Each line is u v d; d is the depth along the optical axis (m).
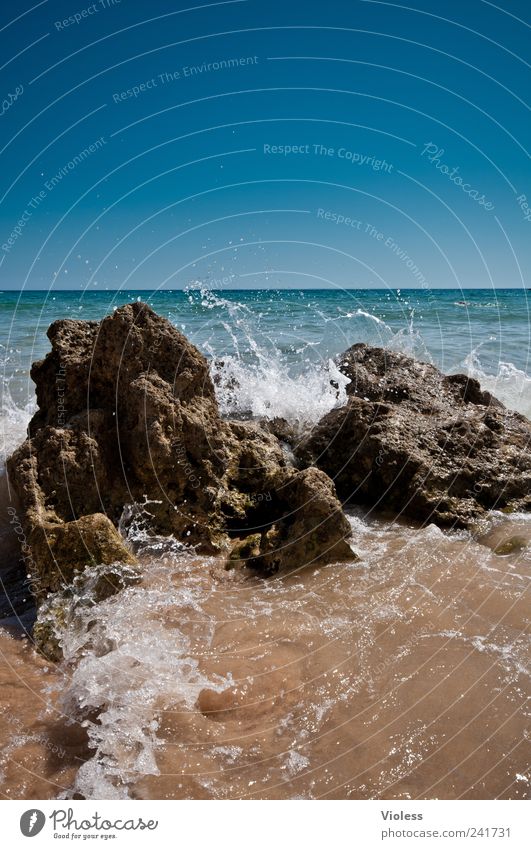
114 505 5.21
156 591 4.44
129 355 5.51
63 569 4.39
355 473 6.32
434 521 5.73
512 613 4.21
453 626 4.08
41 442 5.18
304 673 3.68
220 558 5.11
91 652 3.87
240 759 3.12
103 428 5.38
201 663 3.75
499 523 5.64
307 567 4.83
